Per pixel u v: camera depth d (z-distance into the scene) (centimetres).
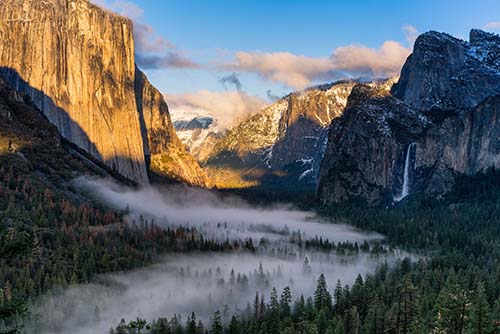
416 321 12569
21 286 15450
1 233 5409
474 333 9350
